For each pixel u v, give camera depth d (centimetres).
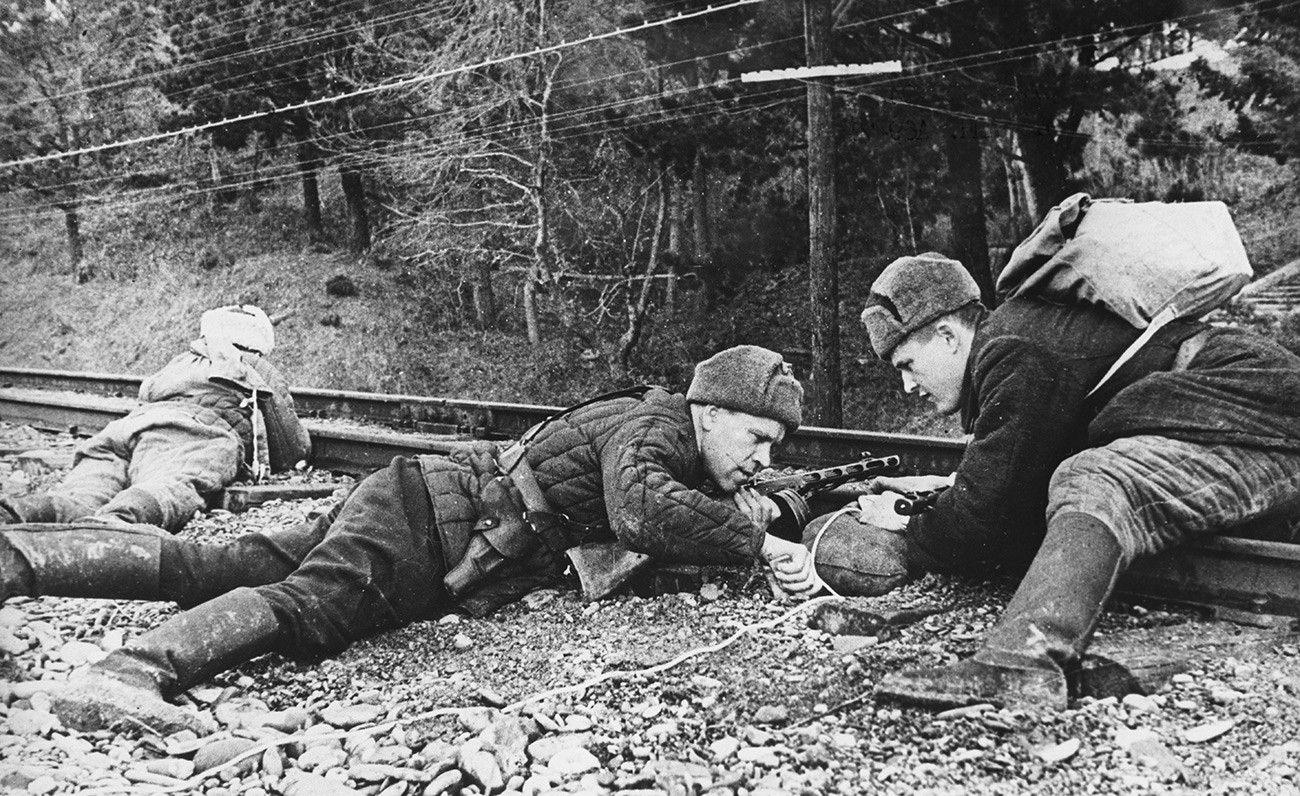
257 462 642
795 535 409
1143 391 332
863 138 1662
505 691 314
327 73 2231
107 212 2589
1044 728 264
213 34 2250
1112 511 311
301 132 2369
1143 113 1484
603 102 1883
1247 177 1484
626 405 398
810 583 380
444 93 2120
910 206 1727
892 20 1450
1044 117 1496
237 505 600
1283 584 325
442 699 311
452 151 2089
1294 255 1457
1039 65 1451
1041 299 362
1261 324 1451
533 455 398
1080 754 254
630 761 265
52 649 369
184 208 2577
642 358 1906
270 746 279
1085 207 353
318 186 2567
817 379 1273
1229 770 246
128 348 2264
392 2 2162
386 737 289
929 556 370
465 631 374
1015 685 278
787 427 396
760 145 1808
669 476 378
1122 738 259
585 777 255
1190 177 1502
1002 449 345
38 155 2344
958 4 1427
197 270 2433
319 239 2409
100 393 1086
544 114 1917
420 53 2147
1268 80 1402
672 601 388
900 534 387
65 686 301
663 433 385
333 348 2086
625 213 1994
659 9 1738
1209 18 1379
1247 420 324
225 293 2300
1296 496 327
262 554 376
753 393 385
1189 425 325
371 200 2384
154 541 357
